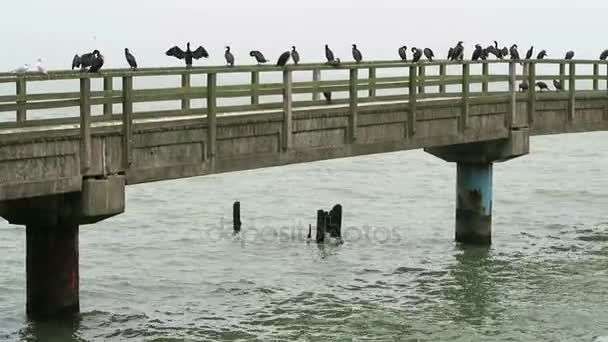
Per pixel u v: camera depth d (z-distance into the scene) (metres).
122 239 43.91
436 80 34.44
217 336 28.23
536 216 49.72
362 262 38.31
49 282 26.66
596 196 57.72
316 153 29.89
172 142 25.92
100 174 24.39
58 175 23.45
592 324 29.38
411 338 28.09
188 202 56.41
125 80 24.75
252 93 28.17
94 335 27.70
